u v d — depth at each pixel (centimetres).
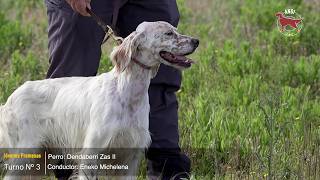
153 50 916
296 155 1042
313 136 1109
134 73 918
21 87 983
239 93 1305
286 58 1540
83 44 1019
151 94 1019
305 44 1614
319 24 1750
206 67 1470
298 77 1424
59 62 1033
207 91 1339
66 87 961
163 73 1016
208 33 1777
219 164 1052
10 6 2123
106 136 905
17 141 970
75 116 938
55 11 1026
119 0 1016
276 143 1060
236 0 1994
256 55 1499
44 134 970
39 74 1441
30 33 1705
